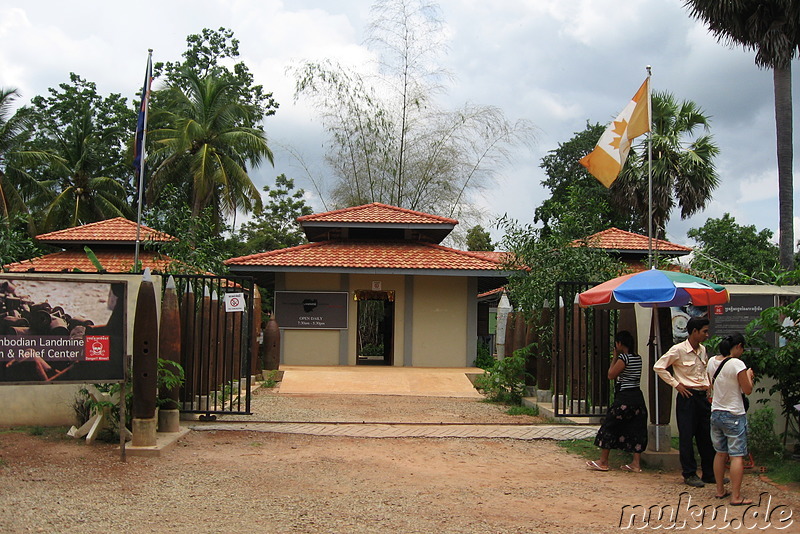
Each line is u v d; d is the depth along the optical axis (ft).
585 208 54.49
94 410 30.96
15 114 106.93
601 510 22.75
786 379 30.07
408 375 65.00
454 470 28.50
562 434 35.94
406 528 20.20
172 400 32.83
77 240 80.84
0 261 47.19
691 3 61.62
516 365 48.29
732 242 104.27
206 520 20.59
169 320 32.53
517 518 21.53
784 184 61.16
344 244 81.61
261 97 138.72
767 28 58.85
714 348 31.45
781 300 33.68
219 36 137.69
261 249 133.39
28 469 25.71
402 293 78.33
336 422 38.27
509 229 52.75
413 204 114.01
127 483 24.56
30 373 26.45
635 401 28.84
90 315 27.30
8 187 105.19
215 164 108.17
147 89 40.86
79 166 117.39
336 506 22.39
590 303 30.91
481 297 104.68
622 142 38.42
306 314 77.36
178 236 51.42
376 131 106.52
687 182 88.43
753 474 28.40
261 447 31.91
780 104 61.31
